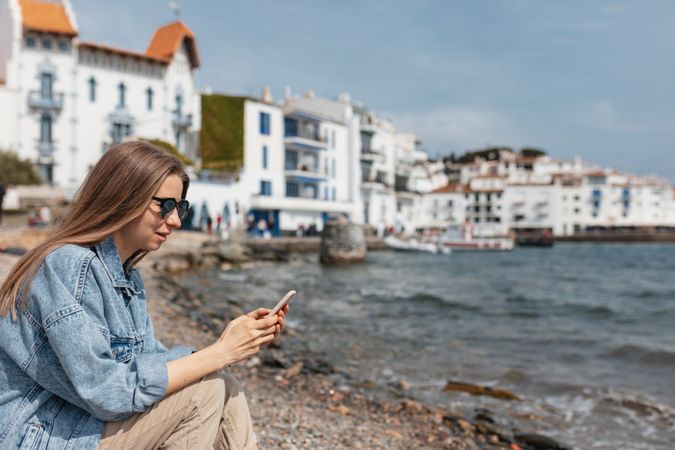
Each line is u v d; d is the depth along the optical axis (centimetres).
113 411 192
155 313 1223
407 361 931
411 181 8512
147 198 209
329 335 1152
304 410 609
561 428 624
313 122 6047
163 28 5075
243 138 5184
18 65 4091
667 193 12625
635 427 628
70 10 4294
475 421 632
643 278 3183
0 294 198
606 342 1130
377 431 561
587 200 11844
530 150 19025
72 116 4278
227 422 231
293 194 5784
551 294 2197
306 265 3578
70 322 186
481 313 1572
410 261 4441
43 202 3825
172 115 4816
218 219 4222
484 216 11550
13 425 191
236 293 1872
